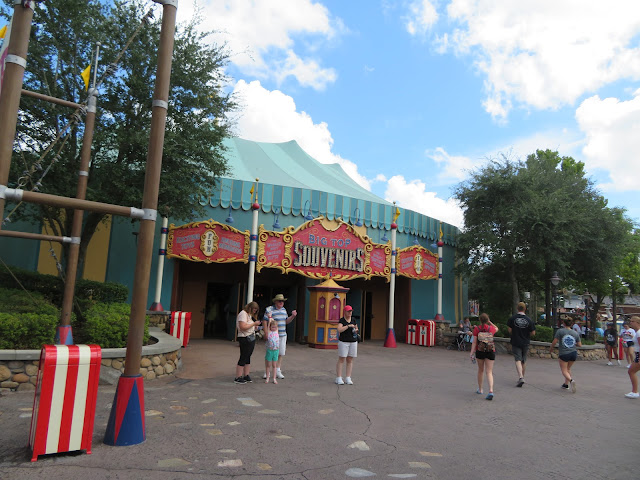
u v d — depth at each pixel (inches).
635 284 1157.7
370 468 173.3
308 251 618.5
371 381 371.2
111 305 440.8
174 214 505.7
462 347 682.8
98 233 584.4
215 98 515.2
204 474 158.7
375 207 737.6
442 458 189.2
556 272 730.8
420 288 824.3
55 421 167.8
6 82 166.9
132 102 465.1
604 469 184.4
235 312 631.2
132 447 182.2
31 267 555.8
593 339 932.0
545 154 1184.2
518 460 191.3
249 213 649.0
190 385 322.3
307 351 562.3
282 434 211.2
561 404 314.7
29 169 385.1
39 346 302.5
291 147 965.8
